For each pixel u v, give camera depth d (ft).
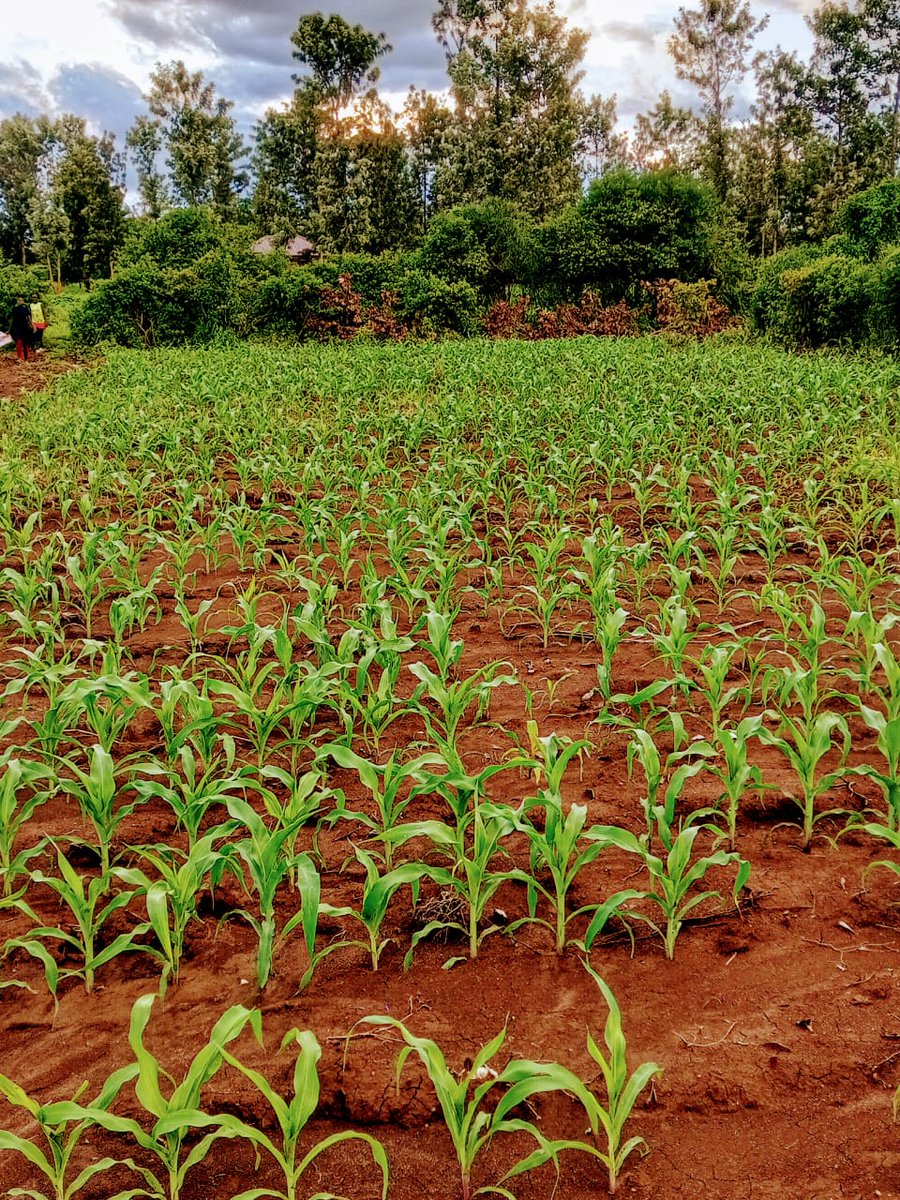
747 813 11.67
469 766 13.09
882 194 77.30
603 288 98.17
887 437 33.06
